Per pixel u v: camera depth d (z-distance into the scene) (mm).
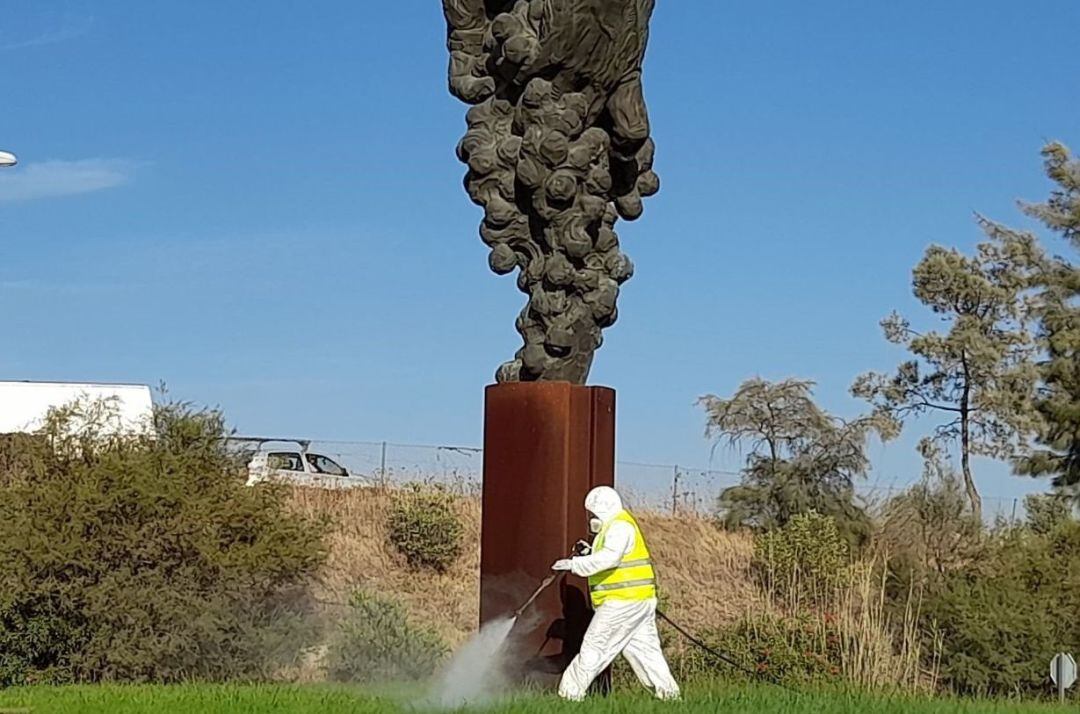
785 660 20984
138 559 17953
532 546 13648
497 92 14531
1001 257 44844
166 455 18578
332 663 19406
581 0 13695
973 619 21906
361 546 27344
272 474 20141
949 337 44344
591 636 12758
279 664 18812
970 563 24672
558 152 13953
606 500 12875
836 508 29844
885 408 44875
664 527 30281
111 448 18516
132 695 13430
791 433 31094
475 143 14516
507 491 13797
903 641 21859
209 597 18141
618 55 14078
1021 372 43688
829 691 16078
